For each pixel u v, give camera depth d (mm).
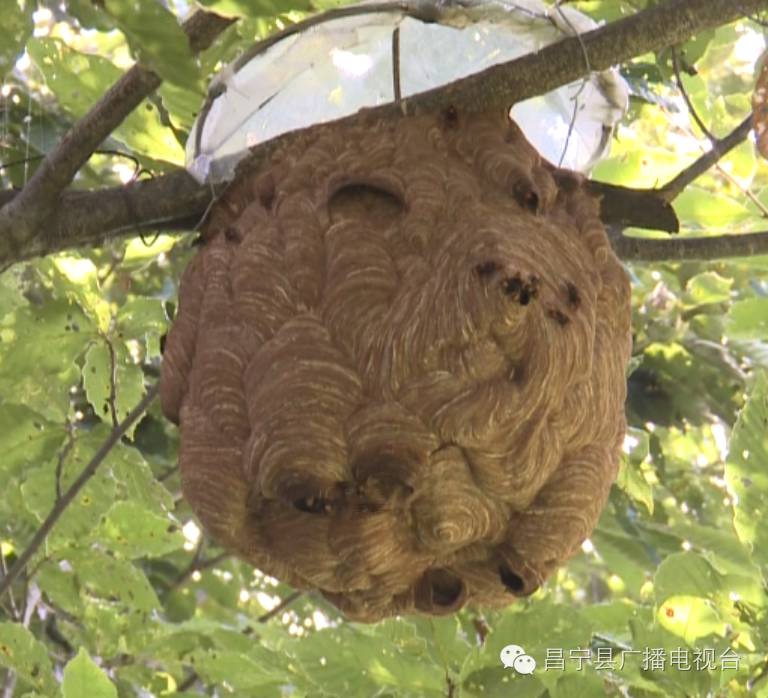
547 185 6527
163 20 5359
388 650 7738
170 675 10148
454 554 6254
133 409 8688
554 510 6082
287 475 5734
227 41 8117
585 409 6078
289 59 7047
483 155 6488
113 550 9008
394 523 5922
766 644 8109
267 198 6492
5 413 8672
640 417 11648
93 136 6527
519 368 5766
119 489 9977
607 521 10773
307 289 6109
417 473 5715
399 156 6410
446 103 6574
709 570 8203
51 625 11414
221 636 9305
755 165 10148
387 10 6902
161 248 9523
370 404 5812
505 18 6922
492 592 6387
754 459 7996
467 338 5719
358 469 5738
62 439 8781
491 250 5895
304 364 5887
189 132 7656
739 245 7836
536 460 5863
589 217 6648
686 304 11750
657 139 10516
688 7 6465
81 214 6789
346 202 6332
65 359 8586
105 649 9117
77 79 8148
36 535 8227
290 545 6047
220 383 6090
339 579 6105
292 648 8070
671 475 12305
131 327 8648
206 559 12766
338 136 6531
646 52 6574
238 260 6301
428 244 6121
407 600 6391
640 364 11734
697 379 11633
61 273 8609
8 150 8789
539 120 7785
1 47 6195
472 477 5863
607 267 6562
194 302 6449
